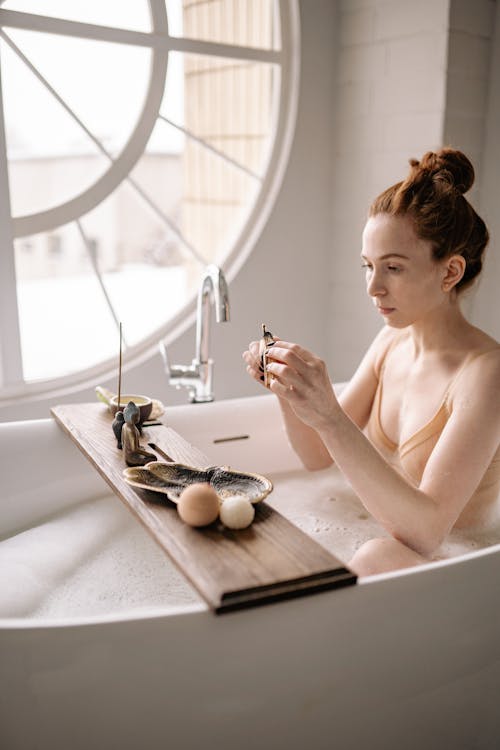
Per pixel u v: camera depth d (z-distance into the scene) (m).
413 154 2.21
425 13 2.10
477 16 2.12
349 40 2.36
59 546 1.34
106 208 13.09
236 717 0.78
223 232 4.23
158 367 2.25
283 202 2.41
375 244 1.08
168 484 0.96
